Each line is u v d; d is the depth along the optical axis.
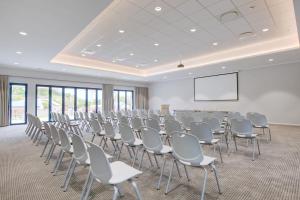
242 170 2.97
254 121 5.00
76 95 10.89
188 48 6.80
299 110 7.75
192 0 3.60
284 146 4.45
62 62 7.79
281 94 8.19
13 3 3.02
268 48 6.37
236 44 6.42
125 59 8.45
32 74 9.06
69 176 2.57
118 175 1.75
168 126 3.57
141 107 14.23
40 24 3.88
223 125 4.87
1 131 6.96
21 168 3.18
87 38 5.62
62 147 2.77
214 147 4.00
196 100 11.45
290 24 4.80
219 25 4.79
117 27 4.82
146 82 14.31
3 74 8.27
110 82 12.38
